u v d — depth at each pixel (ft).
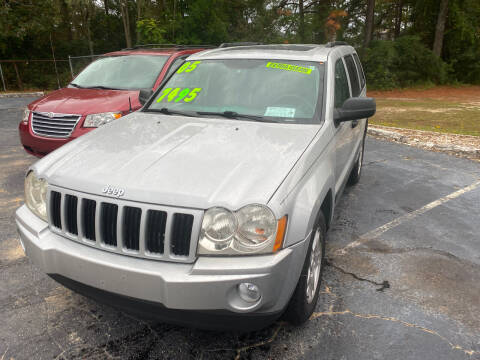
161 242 7.25
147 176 7.77
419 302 10.25
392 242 13.50
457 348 8.64
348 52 16.42
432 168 22.20
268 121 10.70
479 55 96.12
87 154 8.94
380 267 11.91
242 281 6.88
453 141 27.81
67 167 8.45
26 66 87.25
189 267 7.10
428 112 49.90
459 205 16.78
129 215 7.36
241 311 7.09
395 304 10.15
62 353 8.38
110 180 7.76
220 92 11.93
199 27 68.39
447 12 96.89
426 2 96.94
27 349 8.47
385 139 29.99
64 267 7.89
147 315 7.54
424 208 16.42
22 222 8.72
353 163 16.01
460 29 94.73
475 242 13.57
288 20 78.18
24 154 23.73
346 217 15.46
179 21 66.64
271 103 11.19
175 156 8.52
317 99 11.13
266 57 12.66
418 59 91.45
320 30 81.25
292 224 7.45
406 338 8.92
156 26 59.72
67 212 8.02
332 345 8.68
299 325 9.25
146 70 21.88
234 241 7.06
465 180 20.07
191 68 13.26
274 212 7.11
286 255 7.22
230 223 7.02
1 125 33.50
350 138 13.97
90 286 7.73
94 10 95.09
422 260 12.35
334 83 11.82
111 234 7.58
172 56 22.68
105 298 7.75
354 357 8.35
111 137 9.94
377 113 48.88
